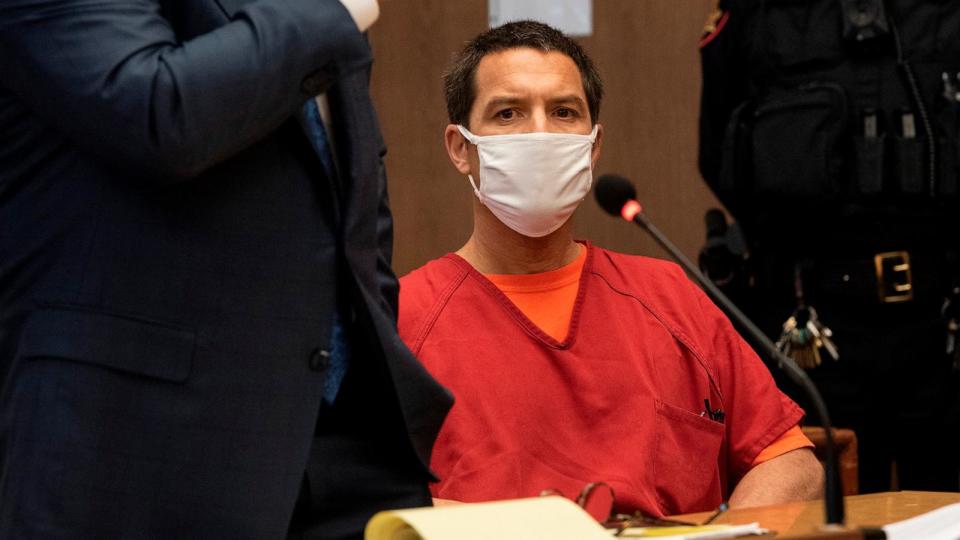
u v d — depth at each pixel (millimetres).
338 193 2420
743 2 4906
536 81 3477
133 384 2178
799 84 4773
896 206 4629
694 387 3459
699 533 2043
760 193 4762
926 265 4633
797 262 4738
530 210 3416
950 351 4621
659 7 6492
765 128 4762
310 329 2324
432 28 6766
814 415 4707
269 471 2254
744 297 4891
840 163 4660
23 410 2172
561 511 1920
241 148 2205
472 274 3516
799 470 3461
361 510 2492
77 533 2129
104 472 2150
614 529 2172
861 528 2008
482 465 3240
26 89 2143
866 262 4641
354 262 2393
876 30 4648
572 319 3443
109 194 2221
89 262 2203
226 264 2252
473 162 3537
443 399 2543
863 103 4684
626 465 3254
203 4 2301
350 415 2551
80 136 2137
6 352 2242
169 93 2084
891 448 4738
